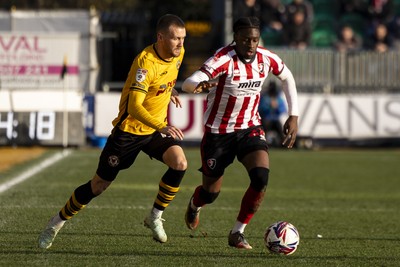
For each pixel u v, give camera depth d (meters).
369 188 51.91
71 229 32.09
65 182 49.47
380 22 106.12
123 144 26.84
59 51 86.81
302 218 37.84
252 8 98.50
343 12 110.06
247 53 26.83
